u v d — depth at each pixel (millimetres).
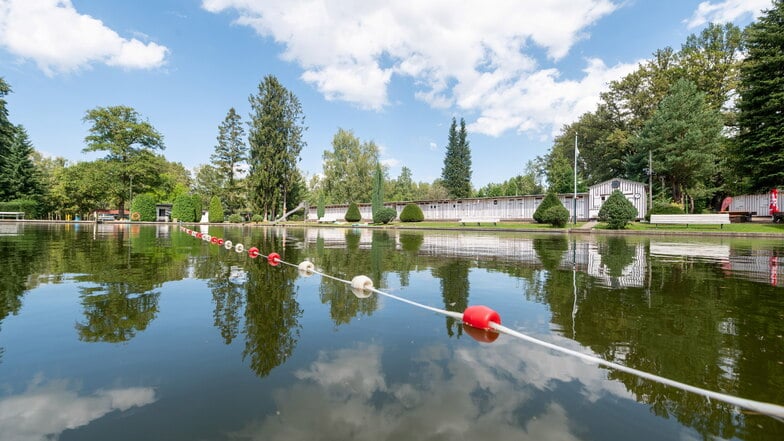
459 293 3453
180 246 8398
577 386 1556
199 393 1479
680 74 25484
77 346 2004
